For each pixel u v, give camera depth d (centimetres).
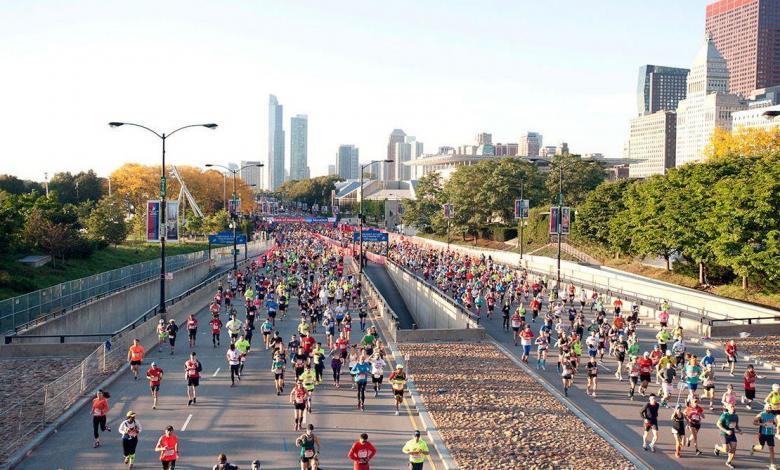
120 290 5409
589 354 2786
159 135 4284
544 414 2434
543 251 9900
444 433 2198
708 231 5416
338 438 2197
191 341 3719
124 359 3312
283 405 2577
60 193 13600
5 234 5578
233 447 2108
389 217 19488
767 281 5441
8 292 4672
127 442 1905
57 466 1947
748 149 9306
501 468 1889
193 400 2594
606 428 2344
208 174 15838
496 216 12481
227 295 4953
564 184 11662
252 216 16950
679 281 6506
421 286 5884
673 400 2730
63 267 6081
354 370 2555
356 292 5450
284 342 3794
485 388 2777
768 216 4812
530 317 4794
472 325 3931
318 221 18975
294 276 5831
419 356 3375
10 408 2216
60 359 3359
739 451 2131
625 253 7612
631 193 7531
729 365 3272
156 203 4353
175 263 7325
